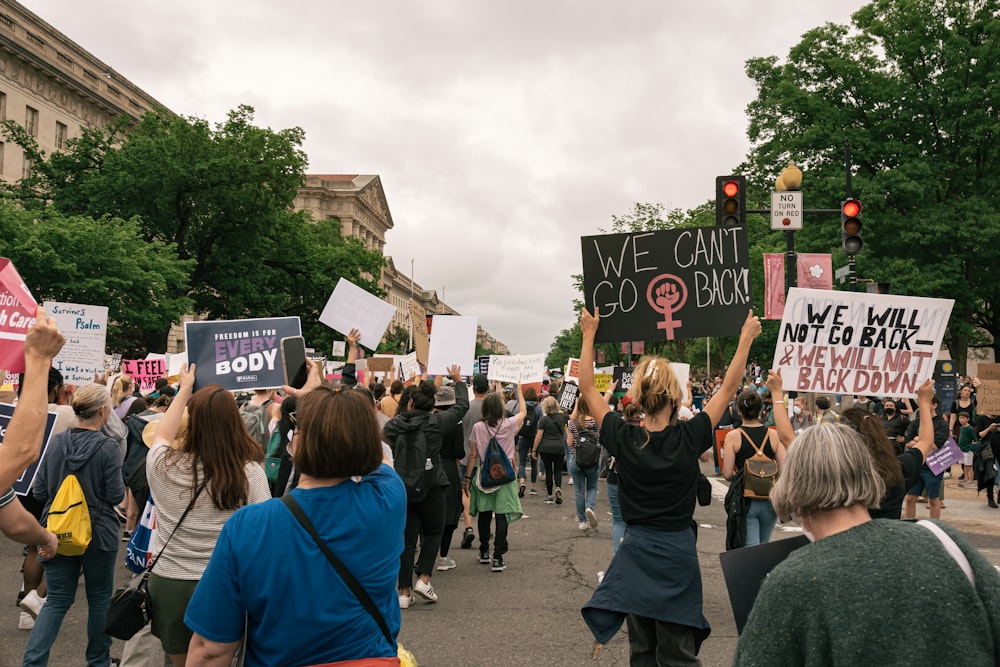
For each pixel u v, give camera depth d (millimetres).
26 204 35562
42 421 2492
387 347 83375
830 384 5266
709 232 4773
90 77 49219
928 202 28359
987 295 29047
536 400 14281
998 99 27625
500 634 5781
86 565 4629
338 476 2311
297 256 43625
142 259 29703
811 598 1717
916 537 1764
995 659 1643
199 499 3361
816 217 30438
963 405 16188
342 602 2211
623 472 3908
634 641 3887
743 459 6145
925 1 28828
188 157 36281
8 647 5500
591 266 4875
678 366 11672
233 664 2227
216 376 5516
